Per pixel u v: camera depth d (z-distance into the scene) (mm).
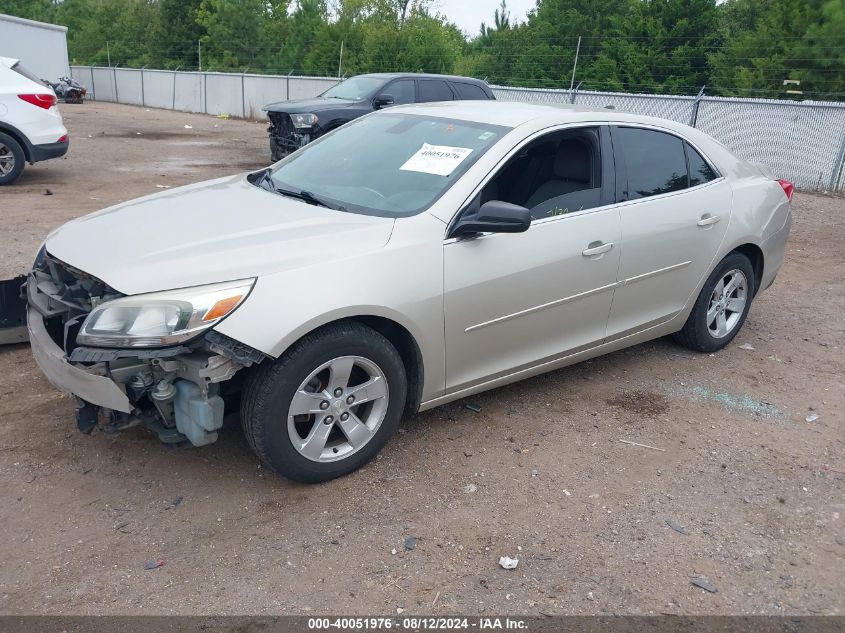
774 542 3217
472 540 3121
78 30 62062
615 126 4410
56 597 2703
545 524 3252
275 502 3311
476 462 3719
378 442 3562
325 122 12273
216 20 41969
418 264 3451
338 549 3023
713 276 5012
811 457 3941
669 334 5324
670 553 3105
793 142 13648
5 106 10266
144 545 2998
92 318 2979
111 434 3236
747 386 4793
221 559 2934
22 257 6754
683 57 23000
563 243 3982
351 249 3330
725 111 14539
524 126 4012
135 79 36031
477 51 35281
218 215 3701
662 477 3678
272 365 3123
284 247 3268
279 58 37750
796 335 5781
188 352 2916
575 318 4203
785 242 5570
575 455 3838
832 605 2854
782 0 20312
